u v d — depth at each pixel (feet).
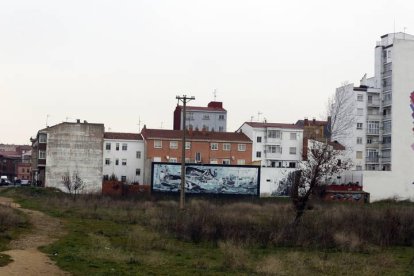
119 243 82.02
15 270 53.26
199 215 115.44
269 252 80.59
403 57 299.38
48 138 275.80
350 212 130.31
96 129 281.13
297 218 107.04
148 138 312.09
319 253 80.94
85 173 277.03
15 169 566.77
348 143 332.80
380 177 276.21
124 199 204.44
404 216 115.55
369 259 75.92
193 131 323.98
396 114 295.69
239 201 220.84
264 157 325.83
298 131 330.13
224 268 63.00
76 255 66.18
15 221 99.45
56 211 141.59
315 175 111.45
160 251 76.54
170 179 250.37
